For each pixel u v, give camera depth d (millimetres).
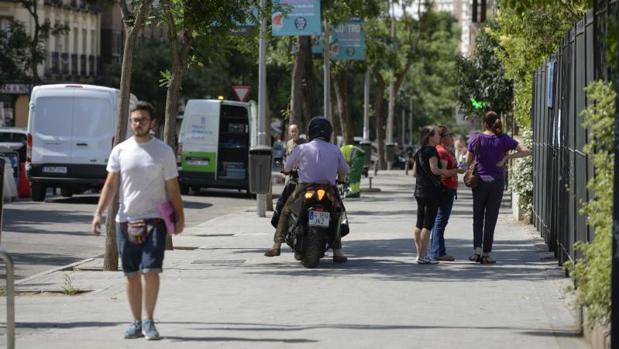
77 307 29375
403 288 32750
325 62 93938
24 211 68562
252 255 42750
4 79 125812
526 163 56281
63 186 79062
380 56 134625
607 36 21578
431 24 171250
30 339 24672
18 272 39094
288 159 39250
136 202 24547
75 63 176000
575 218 31547
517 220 58406
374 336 24750
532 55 48406
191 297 31078
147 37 185750
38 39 129500
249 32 49906
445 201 39500
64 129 76875
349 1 82875
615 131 19516
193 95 166250
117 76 182000
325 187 38719
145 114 24625
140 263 24625
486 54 87250
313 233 38188
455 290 32250
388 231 54000
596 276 21000
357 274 36250
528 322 26625
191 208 76938
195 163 91562
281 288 32906
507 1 29703
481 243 39375
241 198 91000
